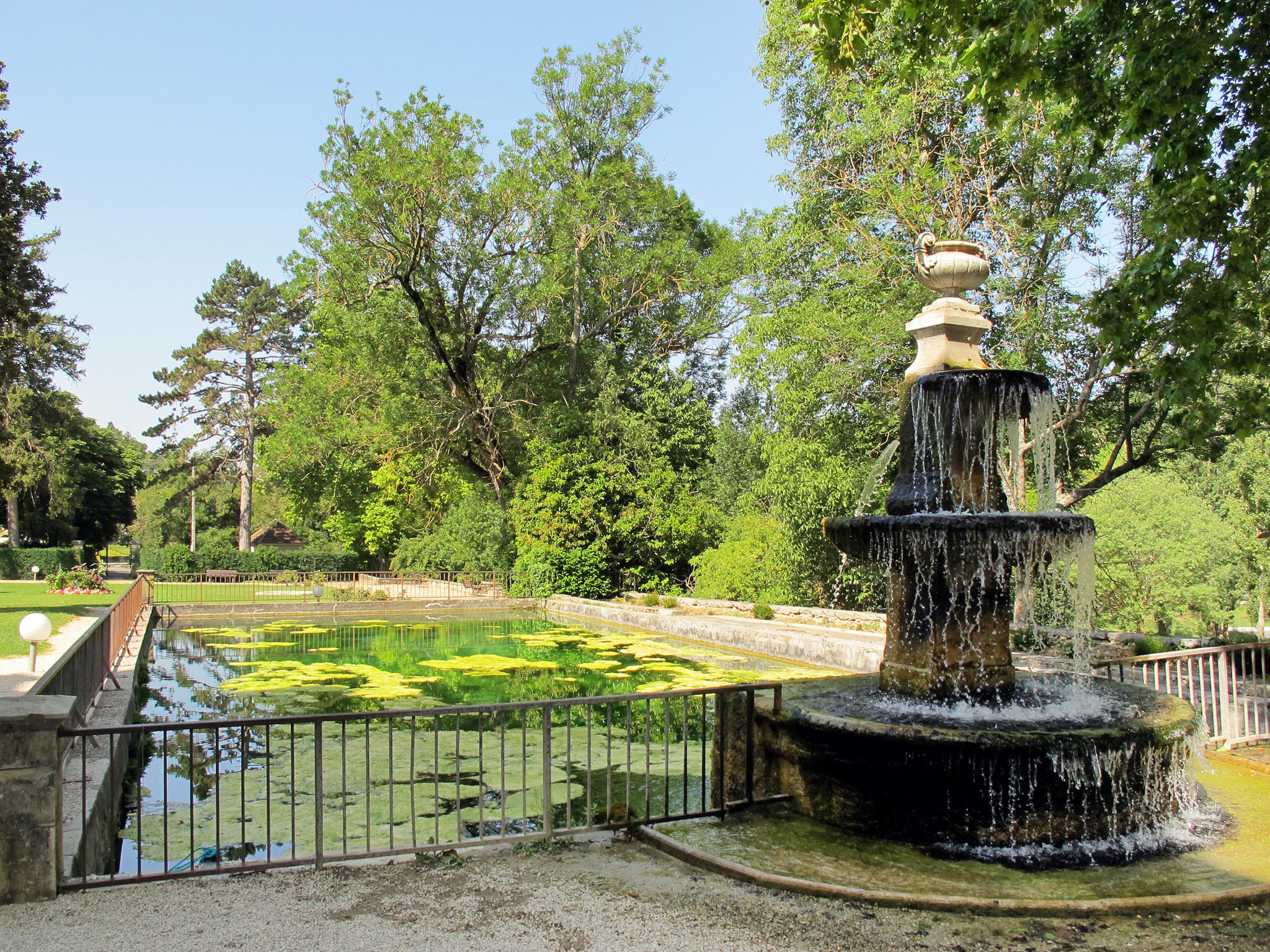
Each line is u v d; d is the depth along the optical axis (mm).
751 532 23062
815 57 7477
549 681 14031
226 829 6684
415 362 26797
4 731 4168
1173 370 7105
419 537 38875
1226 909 4191
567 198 28859
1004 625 6117
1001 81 7070
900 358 16750
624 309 31297
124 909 4074
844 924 3961
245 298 51750
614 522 27125
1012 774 5035
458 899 4230
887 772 5258
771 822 5520
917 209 15672
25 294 20953
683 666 15516
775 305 19297
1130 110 6742
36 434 45562
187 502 65750
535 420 29609
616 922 3961
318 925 3900
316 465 36344
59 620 16781
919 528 5773
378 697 12719
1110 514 18938
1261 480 20562
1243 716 8383
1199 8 6641
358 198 23812
